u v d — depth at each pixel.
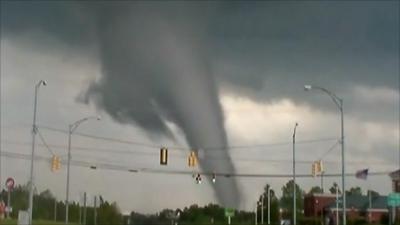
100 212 115.69
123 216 117.19
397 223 99.06
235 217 134.25
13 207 113.56
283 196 154.38
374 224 104.31
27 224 48.19
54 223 85.19
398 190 106.88
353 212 130.38
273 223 128.62
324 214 129.75
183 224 128.12
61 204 115.19
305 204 141.50
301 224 115.62
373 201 132.75
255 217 126.25
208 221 129.38
